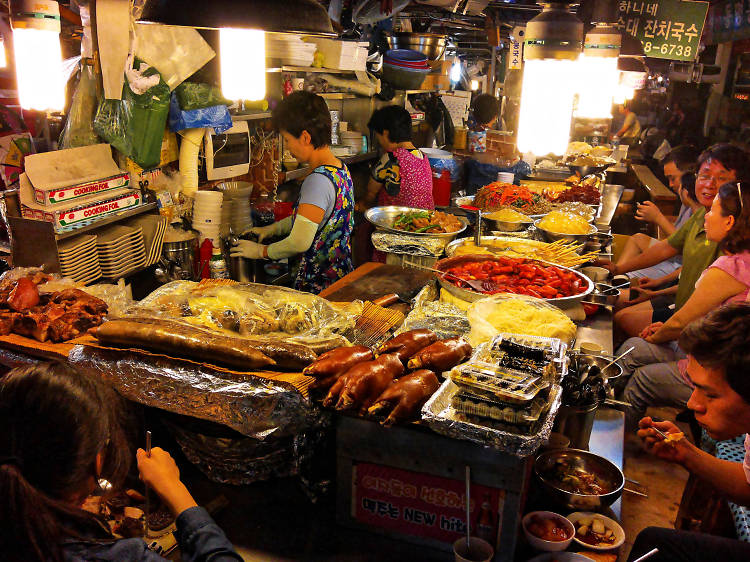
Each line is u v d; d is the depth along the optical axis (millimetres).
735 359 1699
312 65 5051
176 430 2107
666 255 4664
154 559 1212
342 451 1827
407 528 1832
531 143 2258
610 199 6121
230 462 2037
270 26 1830
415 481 1779
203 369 1952
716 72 10852
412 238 3803
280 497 2031
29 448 1146
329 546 1828
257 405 1879
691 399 1897
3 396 1179
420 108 7824
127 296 2740
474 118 8375
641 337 3816
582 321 3094
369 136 6406
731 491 1913
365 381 1745
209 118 3645
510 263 3318
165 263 3611
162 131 3365
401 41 6863
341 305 2623
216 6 1816
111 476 1349
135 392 2029
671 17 6090
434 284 3168
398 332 2400
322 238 3551
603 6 2607
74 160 3092
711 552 2012
